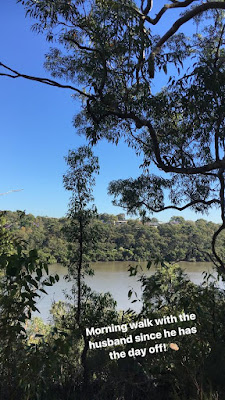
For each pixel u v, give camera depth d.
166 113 3.73
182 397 2.46
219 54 4.55
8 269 1.91
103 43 3.18
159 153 3.83
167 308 2.81
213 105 3.32
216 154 3.82
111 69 3.48
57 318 3.41
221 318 2.82
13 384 2.10
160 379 2.74
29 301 1.98
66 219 3.85
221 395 2.41
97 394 2.70
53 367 2.05
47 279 2.05
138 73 3.45
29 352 2.06
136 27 3.03
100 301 3.46
